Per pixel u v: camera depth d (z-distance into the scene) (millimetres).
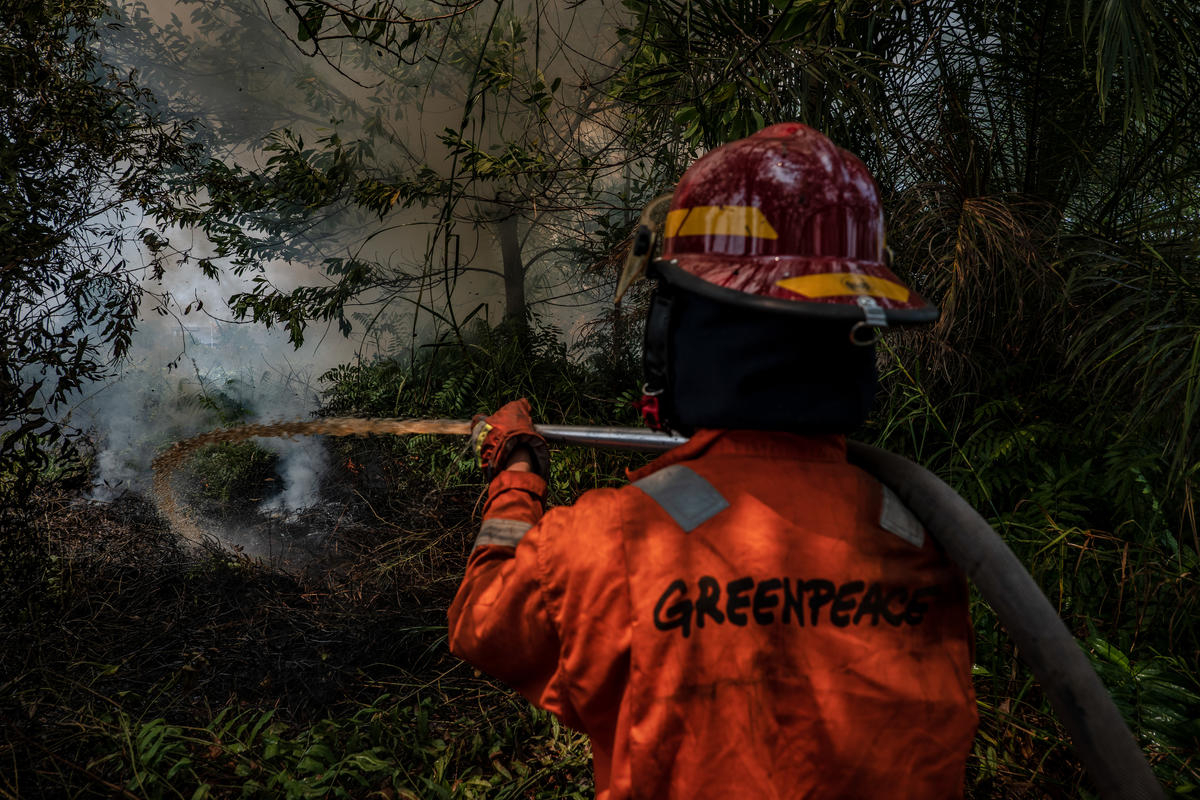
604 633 824
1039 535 2555
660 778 802
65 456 3164
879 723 807
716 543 829
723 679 797
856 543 851
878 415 3219
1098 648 2273
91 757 2273
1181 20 2553
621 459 4152
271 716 2391
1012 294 3027
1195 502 2582
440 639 2941
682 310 902
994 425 3078
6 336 3021
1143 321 2467
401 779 2252
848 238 882
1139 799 795
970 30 3207
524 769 2289
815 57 2869
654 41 3309
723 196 896
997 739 2215
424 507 4125
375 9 3291
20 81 3084
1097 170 3148
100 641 2928
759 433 891
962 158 3133
